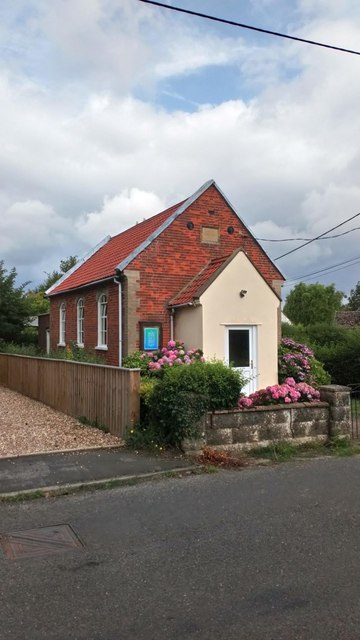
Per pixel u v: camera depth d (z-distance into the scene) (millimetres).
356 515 5523
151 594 3854
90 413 10727
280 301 16922
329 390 9258
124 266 14922
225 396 8422
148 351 14961
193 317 14398
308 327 25094
